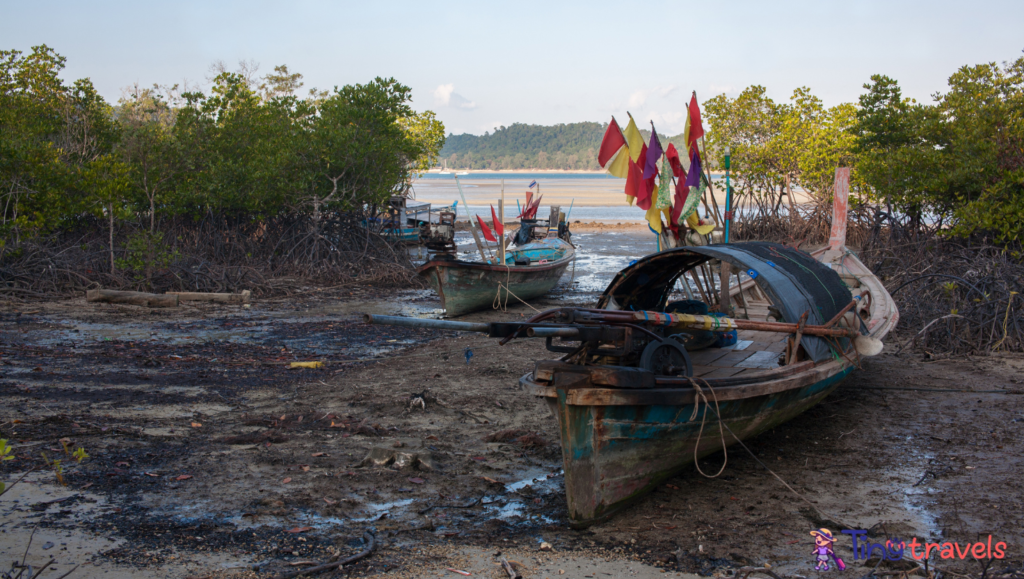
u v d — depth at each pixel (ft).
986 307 41.96
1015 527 19.17
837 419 29.19
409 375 36.42
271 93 153.89
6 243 63.10
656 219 31.17
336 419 28.89
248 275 68.69
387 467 23.93
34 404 29.99
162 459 24.25
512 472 23.70
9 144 63.98
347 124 87.10
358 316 56.54
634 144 29.81
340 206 84.79
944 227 66.74
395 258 83.20
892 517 19.99
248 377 35.94
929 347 41.19
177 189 82.53
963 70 67.92
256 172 81.00
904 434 27.20
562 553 18.15
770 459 24.90
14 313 52.95
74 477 22.40
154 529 19.12
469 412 29.94
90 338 45.06
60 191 66.74
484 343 45.29
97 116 89.10
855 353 28.04
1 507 20.11
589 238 122.93
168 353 41.24
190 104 90.53
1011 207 50.83
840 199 45.03
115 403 30.68
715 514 20.51
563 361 22.02
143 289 64.39
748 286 42.68
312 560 17.57
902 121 75.82
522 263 62.34
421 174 138.92
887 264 65.92
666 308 31.48
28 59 86.69
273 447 25.67
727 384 21.27
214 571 16.96
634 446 20.33
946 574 16.72
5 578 16.26
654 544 18.65
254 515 20.11
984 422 28.32
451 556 17.94
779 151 98.37
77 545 18.08
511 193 317.83
